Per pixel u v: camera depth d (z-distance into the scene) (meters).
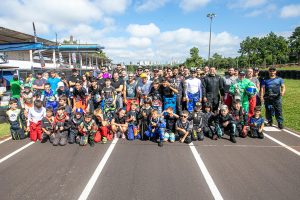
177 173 4.95
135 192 4.24
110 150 6.25
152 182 4.58
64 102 7.46
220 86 8.09
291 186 4.43
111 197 4.10
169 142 6.87
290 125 8.48
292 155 5.88
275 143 6.73
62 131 6.77
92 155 5.91
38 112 7.04
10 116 7.05
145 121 7.07
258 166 5.26
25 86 9.61
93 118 6.77
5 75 16.80
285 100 13.94
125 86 8.37
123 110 7.36
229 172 4.98
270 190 4.29
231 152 6.08
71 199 4.05
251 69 7.81
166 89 7.53
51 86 9.42
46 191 4.30
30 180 4.69
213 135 7.12
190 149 6.30
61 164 5.40
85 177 4.79
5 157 5.82
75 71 9.25
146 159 5.65
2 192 4.29
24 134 7.29
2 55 15.50
